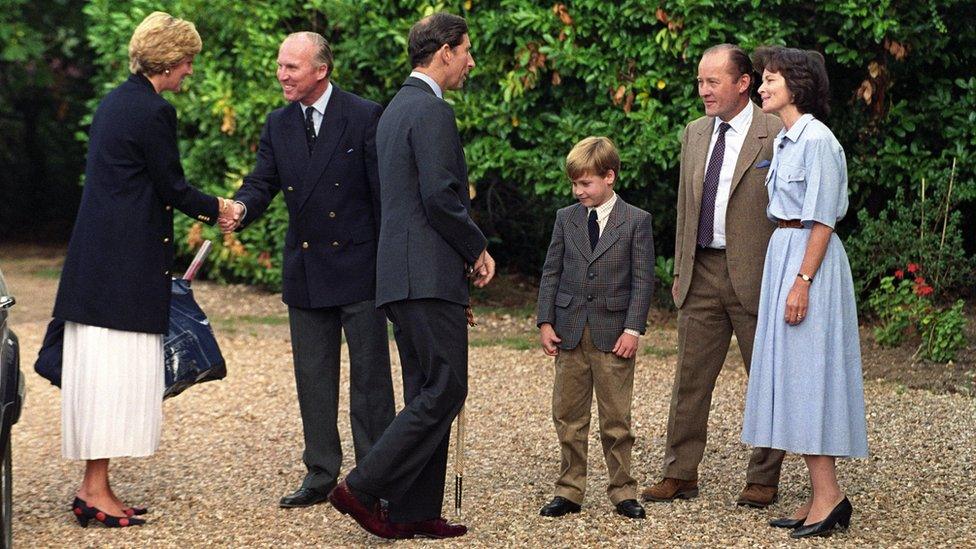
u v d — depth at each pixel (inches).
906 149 368.2
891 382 307.9
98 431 202.7
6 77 647.8
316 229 217.3
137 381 205.3
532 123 385.7
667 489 215.0
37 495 228.7
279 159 221.3
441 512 202.5
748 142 209.6
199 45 211.5
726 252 210.7
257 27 424.2
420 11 385.1
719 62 207.2
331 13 406.3
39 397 320.2
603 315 202.7
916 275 350.6
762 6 347.6
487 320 401.4
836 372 191.2
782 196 194.7
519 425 275.0
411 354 193.6
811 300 191.2
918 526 196.1
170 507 217.2
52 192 742.5
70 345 205.6
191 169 447.8
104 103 207.5
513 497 218.1
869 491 217.2
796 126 194.2
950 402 285.4
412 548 189.3
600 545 188.4
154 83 209.9
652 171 370.3
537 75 368.8
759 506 209.3
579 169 202.2
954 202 355.3
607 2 360.5
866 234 352.8
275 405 301.3
